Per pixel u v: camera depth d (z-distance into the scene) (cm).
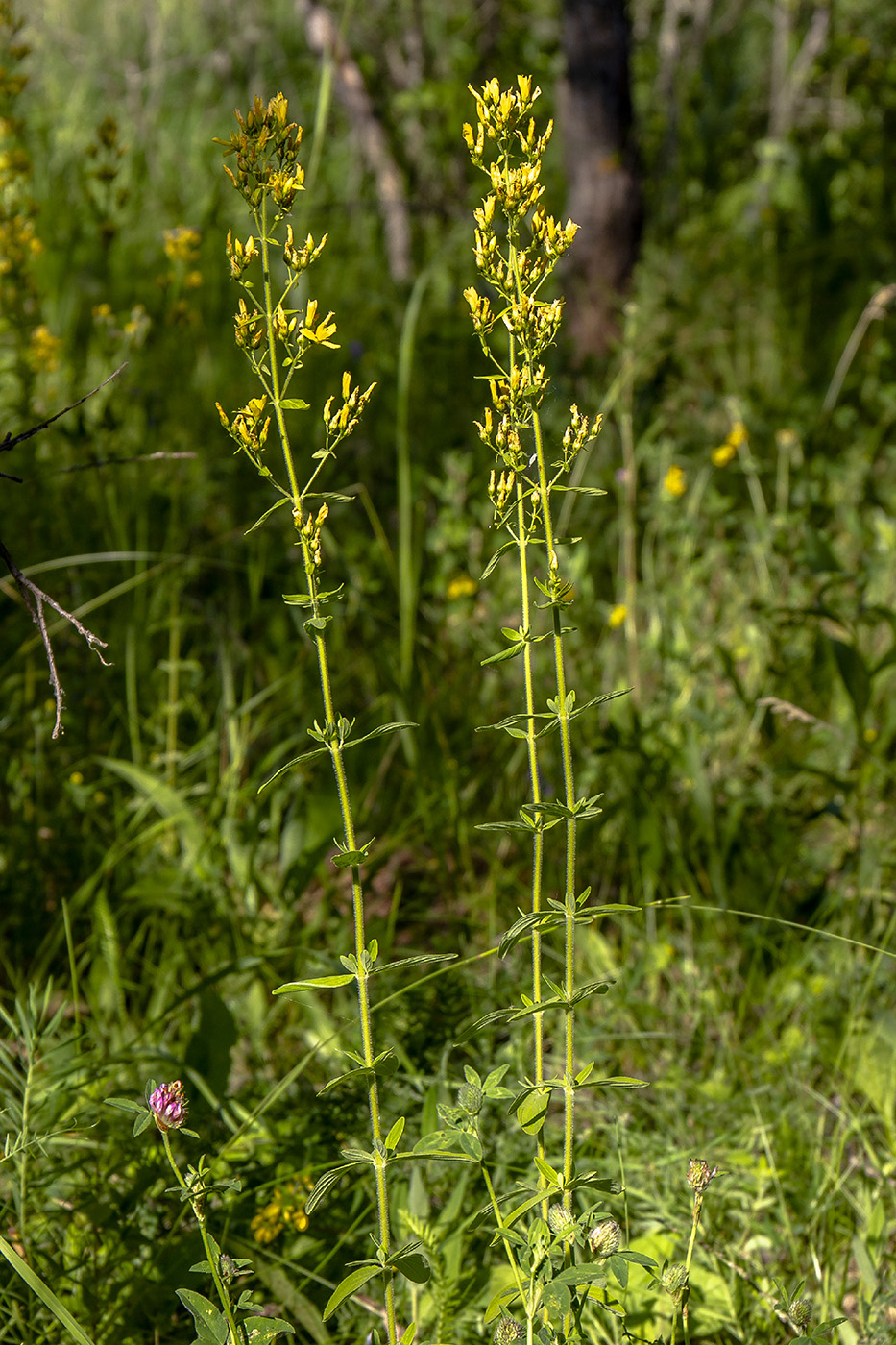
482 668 357
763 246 734
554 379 481
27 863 273
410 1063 215
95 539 376
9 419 365
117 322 527
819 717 343
